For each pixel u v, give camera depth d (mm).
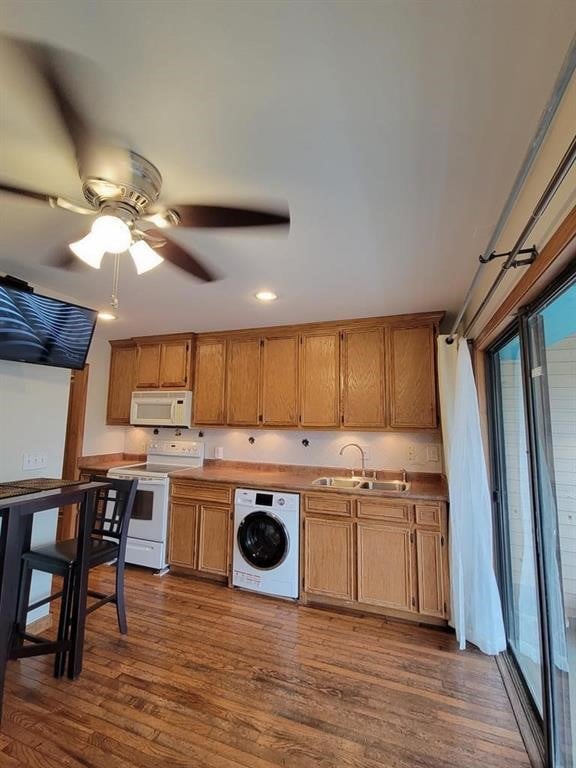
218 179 1521
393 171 1472
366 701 1997
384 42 974
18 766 1584
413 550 2840
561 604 1632
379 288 2725
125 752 1659
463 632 2492
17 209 1796
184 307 3248
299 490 3199
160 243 1733
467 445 2561
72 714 1868
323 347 3635
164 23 937
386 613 2912
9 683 2086
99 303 3146
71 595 2230
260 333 3908
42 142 1335
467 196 1626
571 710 1560
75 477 4145
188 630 2668
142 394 4309
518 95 1124
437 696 2037
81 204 1687
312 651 2441
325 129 1266
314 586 3076
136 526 3760
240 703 1969
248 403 3891
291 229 1912
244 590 3326
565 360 1550
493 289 1771
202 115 1210
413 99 1145
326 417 3559
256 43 983
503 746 1718
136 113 1204
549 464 1704
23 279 2650
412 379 3297
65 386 2936
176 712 1897
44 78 1071
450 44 977
